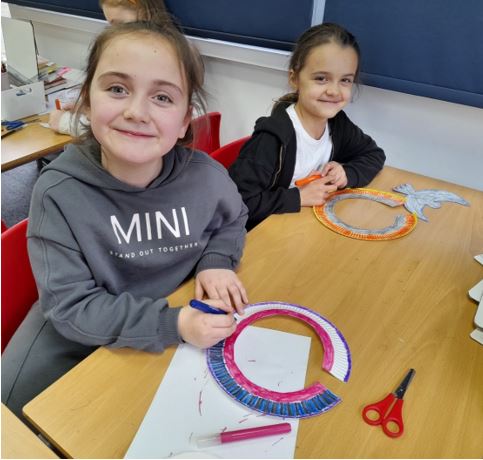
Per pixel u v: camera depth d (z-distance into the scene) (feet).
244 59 5.65
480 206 3.74
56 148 4.56
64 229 2.44
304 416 1.82
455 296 2.62
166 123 2.39
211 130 4.83
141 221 2.69
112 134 2.36
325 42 3.79
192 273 2.97
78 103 2.80
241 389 1.92
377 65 4.58
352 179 3.92
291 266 2.81
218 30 5.71
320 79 3.92
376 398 1.94
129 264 2.68
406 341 2.27
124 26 2.44
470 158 4.57
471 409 1.93
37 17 8.08
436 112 4.54
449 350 2.24
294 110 4.24
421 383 2.03
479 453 1.75
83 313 2.26
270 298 2.50
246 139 4.54
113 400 1.85
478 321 2.34
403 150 4.95
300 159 4.26
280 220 3.36
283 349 2.15
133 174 2.62
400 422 1.83
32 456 1.60
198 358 2.08
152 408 1.81
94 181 2.53
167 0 5.94
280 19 5.13
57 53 8.34
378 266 2.85
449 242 3.18
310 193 3.67
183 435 1.72
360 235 3.19
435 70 4.28
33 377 2.64
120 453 1.66
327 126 4.44
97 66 2.38
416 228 3.33
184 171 2.87
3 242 2.62
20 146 4.48
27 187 8.12
